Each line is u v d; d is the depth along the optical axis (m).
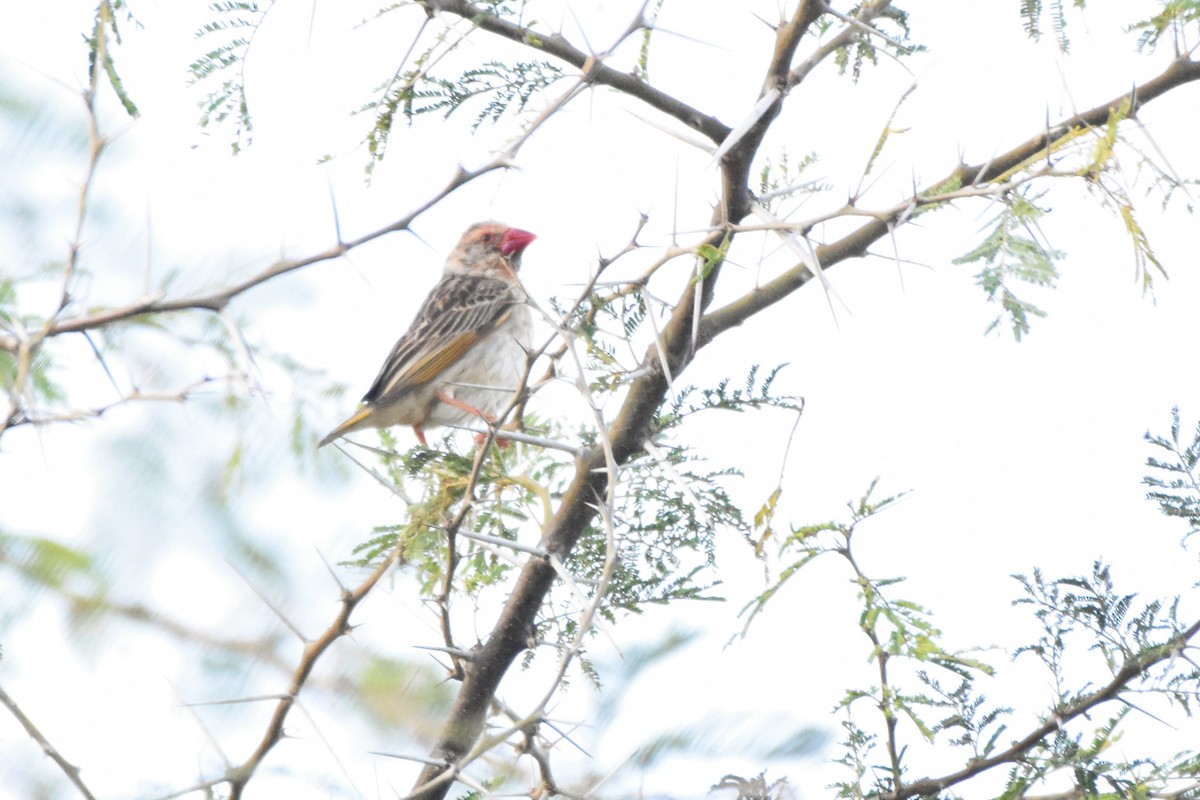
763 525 7.56
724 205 7.33
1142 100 7.30
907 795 6.82
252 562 6.98
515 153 6.91
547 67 7.41
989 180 7.12
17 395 6.34
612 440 7.59
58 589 6.39
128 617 6.50
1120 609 7.05
